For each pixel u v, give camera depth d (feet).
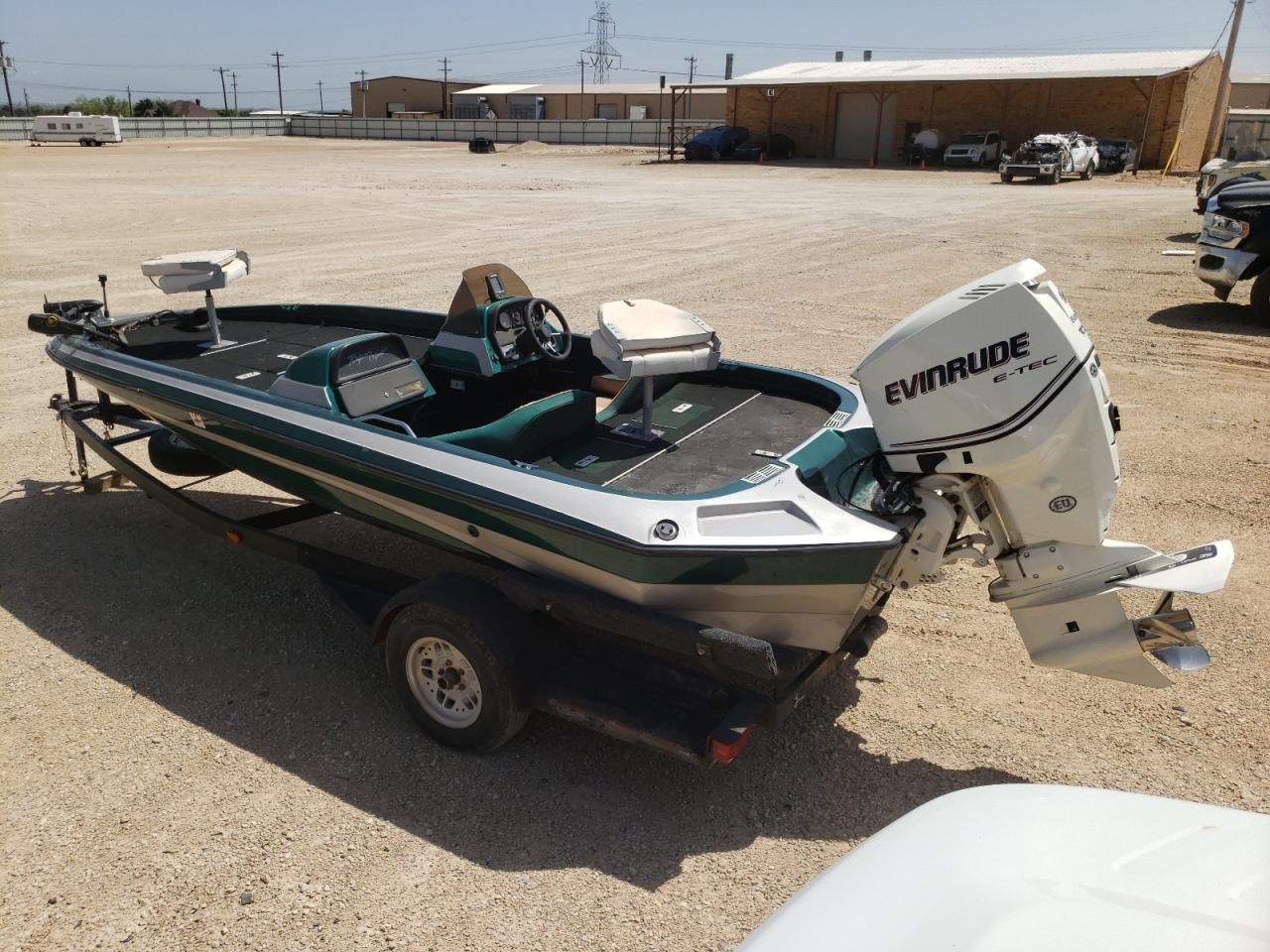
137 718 12.32
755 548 10.03
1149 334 32.81
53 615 14.78
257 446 13.76
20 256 46.78
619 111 256.73
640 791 11.19
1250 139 114.21
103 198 75.31
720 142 146.72
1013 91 137.90
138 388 15.05
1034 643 11.22
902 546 11.05
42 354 29.19
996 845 7.06
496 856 10.14
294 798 10.93
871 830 10.60
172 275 17.21
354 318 19.39
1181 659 10.46
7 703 12.54
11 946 8.90
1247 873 6.57
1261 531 17.76
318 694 12.95
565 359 16.43
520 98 267.18
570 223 63.93
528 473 11.17
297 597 15.51
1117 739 12.11
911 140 147.95
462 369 15.49
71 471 19.88
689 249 52.49
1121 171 120.06
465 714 11.62
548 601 10.89
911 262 48.29
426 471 11.67
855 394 13.89
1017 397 9.93
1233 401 25.46
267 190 84.79
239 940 9.01
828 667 11.43
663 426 13.76
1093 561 10.72
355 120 224.33
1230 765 11.56
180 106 310.86
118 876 9.76
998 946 5.98
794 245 54.29
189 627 14.55
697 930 9.20
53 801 10.78
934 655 14.07
